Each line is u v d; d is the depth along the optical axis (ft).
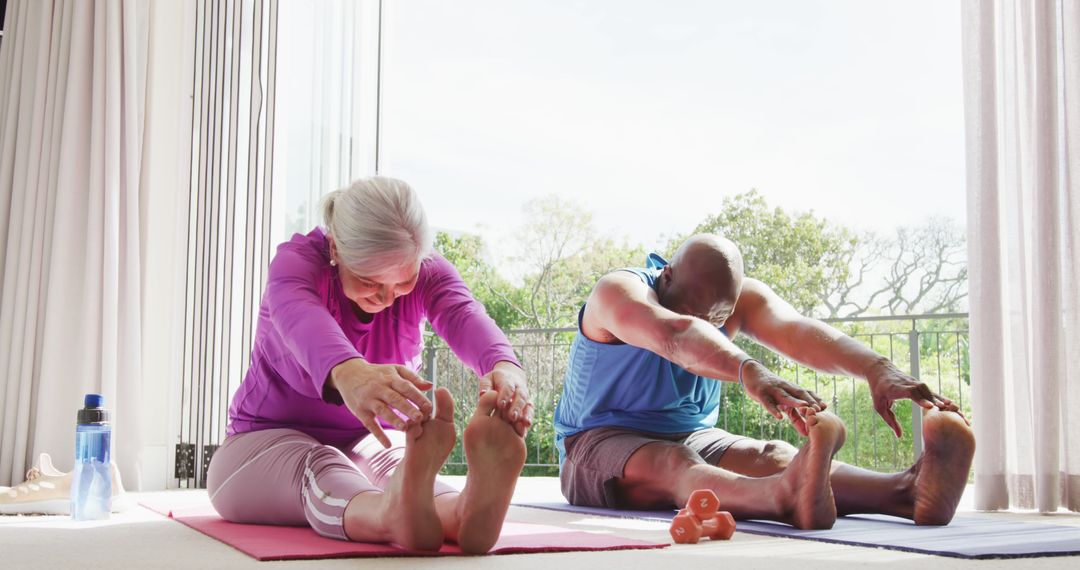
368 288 5.37
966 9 9.74
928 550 5.00
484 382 4.65
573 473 8.05
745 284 7.96
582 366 8.05
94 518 6.98
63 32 12.54
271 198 13.19
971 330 9.41
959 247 41.01
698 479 6.77
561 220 45.60
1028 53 9.39
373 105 13.39
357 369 4.50
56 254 11.96
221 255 13.26
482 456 4.40
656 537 5.75
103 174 12.19
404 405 4.25
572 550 4.91
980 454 9.10
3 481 11.54
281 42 13.64
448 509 4.75
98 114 12.25
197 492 11.74
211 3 13.79
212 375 13.06
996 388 9.14
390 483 4.55
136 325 12.16
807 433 5.83
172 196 13.46
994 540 5.54
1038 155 9.11
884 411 6.53
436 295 5.80
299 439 5.92
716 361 6.18
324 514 5.08
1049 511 8.61
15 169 12.38
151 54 13.05
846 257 41.70
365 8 13.56
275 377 6.05
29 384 11.73
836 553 4.97
